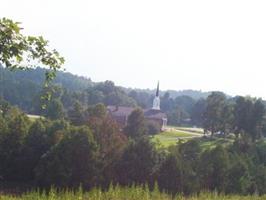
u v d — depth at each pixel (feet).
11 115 304.09
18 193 216.74
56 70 38.75
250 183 241.96
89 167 231.91
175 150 254.06
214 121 468.75
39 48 36.42
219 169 238.89
